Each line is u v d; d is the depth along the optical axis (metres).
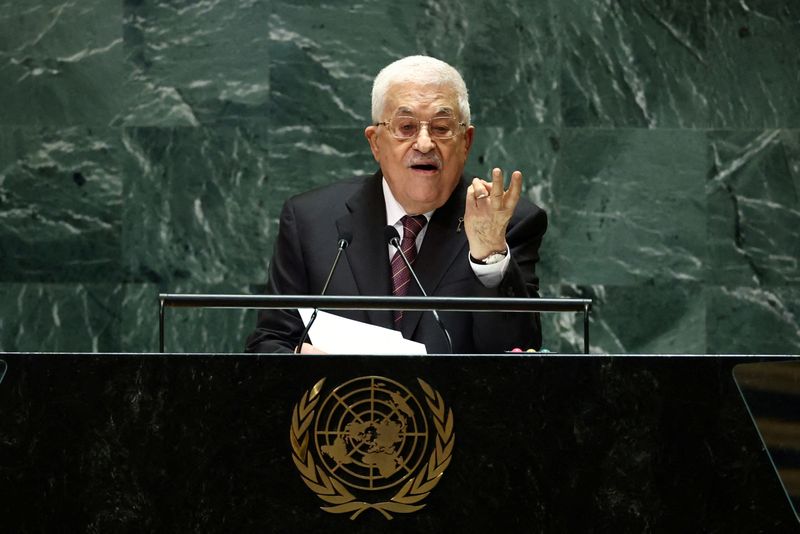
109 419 7.18
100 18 21.72
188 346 21.72
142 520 7.12
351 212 13.00
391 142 12.33
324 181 21.73
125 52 21.72
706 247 21.77
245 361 7.21
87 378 7.21
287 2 21.73
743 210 21.77
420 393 7.21
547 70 21.80
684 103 21.80
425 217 12.70
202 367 7.21
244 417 7.17
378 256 12.59
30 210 21.66
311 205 13.30
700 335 21.72
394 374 7.21
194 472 7.14
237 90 21.72
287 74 21.72
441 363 7.23
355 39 21.72
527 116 21.80
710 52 21.78
